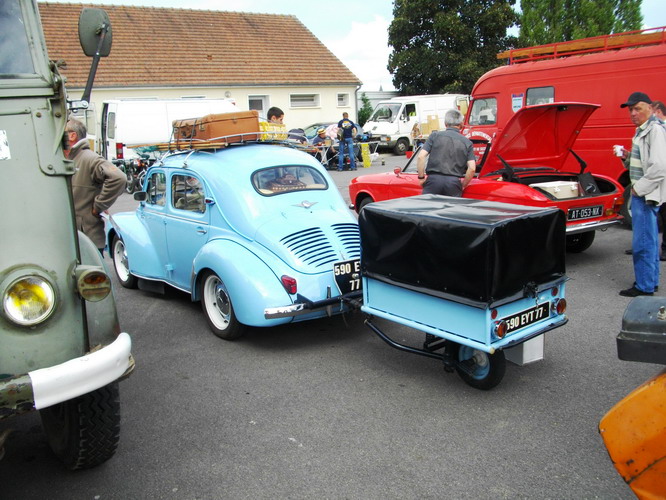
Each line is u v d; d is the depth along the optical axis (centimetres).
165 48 2583
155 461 349
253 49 2773
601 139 948
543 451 344
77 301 280
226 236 532
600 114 945
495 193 669
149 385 450
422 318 414
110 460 352
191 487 323
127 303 664
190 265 587
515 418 383
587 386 423
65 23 2453
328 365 477
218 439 371
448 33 2973
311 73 2778
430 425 378
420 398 415
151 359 500
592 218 707
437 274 391
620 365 454
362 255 451
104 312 299
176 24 2734
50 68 272
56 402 258
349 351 504
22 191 263
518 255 376
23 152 263
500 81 1116
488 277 360
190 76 2486
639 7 2602
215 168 552
